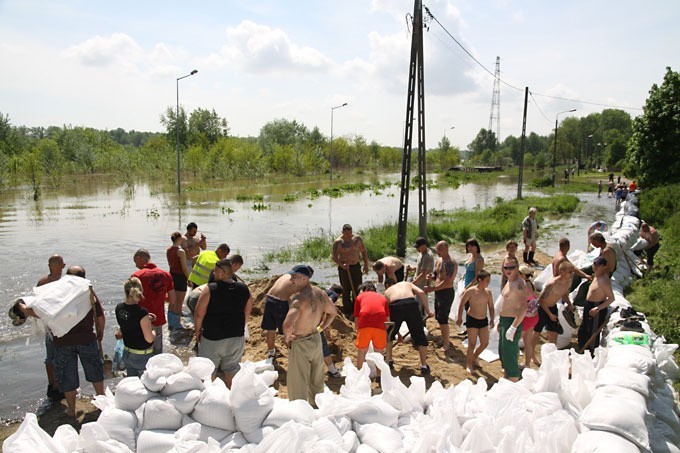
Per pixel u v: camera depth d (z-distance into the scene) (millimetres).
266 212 28688
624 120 138750
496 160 117188
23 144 70438
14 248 16672
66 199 34281
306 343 5602
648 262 13336
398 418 4387
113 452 3789
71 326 5684
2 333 8852
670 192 26062
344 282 10062
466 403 4461
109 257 15359
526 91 36625
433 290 8500
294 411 4203
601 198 41719
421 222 17469
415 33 16234
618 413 4211
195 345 8359
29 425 3775
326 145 91250
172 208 29547
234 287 6035
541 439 3939
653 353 5902
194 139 85250
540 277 11039
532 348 7375
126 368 5918
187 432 3926
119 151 63469
